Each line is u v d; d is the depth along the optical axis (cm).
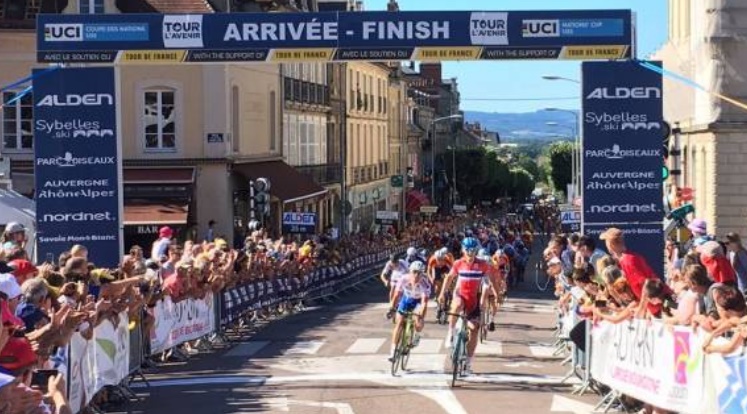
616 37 1689
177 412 1187
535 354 1712
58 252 1727
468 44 1686
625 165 1711
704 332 944
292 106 4472
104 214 1728
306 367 1559
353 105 5962
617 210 1716
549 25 1686
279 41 1684
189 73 3362
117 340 1232
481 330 1847
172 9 3362
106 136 1723
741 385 871
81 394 1063
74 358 1034
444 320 2214
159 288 1509
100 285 1227
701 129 3694
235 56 1692
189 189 3306
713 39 3584
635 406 1166
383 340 1917
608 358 1211
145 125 3359
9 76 3219
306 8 4759
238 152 3584
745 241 3584
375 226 6169
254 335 2044
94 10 3306
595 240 1672
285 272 2680
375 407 1209
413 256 2092
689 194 2634
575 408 1202
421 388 1345
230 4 3706
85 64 1731
